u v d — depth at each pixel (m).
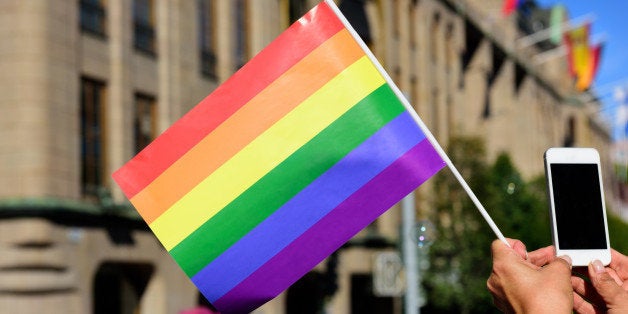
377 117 3.91
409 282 21.09
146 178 3.89
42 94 21.16
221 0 29.56
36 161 20.95
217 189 3.90
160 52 26.30
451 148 38.00
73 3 22.48
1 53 21.25
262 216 3.90
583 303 2.71
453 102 52.56
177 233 3.88
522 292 2.18
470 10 56.66
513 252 2.26
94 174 23.12
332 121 3.93
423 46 46.97
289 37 3.98
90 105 23.14
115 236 23.38
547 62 85.75
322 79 3.95
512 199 38.03
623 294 2.52
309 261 3.91
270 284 3.89
